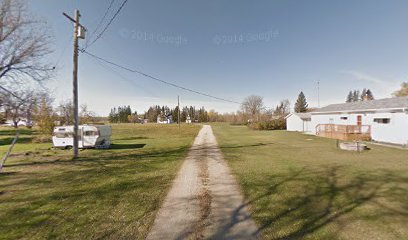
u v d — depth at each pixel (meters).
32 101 14.02
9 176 7.85
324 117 26.73
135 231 3.86
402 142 15.91
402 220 4.18
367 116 19.41
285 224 4.08
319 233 3.73
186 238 3.63
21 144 20.48
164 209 4.85
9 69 12.87
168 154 13.02
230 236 3.69
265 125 41.22
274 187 6.33
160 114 106.88
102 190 6.20
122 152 14.11
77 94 11.61
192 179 7.38
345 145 13.88
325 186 6.34
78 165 9.84
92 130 16.12
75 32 11.19
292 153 12.63
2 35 12.32
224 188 6.34
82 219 4.32
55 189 6.30
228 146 16.45
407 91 38.16
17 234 3.72
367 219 4.23
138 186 6.60
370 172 7.91
